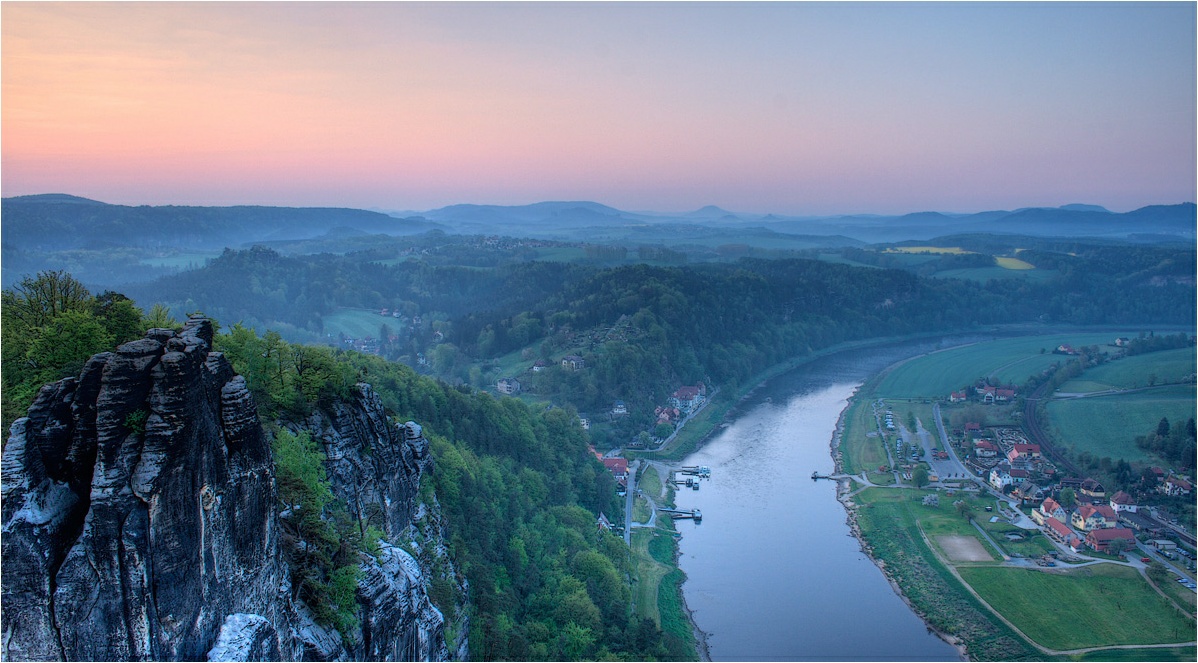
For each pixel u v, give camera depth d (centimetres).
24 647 4362
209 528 4722
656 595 15288
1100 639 14462
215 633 4716
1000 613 15312
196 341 4866
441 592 8962
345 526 7138
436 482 11956
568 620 11875
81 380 4694
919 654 13975
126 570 4397
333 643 5759
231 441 5006
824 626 14775
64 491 4572
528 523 14625
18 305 7175
